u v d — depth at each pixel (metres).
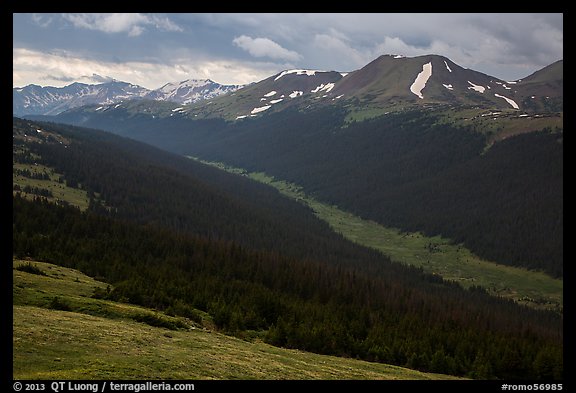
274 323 97.00
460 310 139.38
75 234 133.50
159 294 84.25
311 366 58.88
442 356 88.88
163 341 53.16
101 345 45.75
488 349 98.38
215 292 106.94
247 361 52.22
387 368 75.00
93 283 87.62
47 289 70.38
